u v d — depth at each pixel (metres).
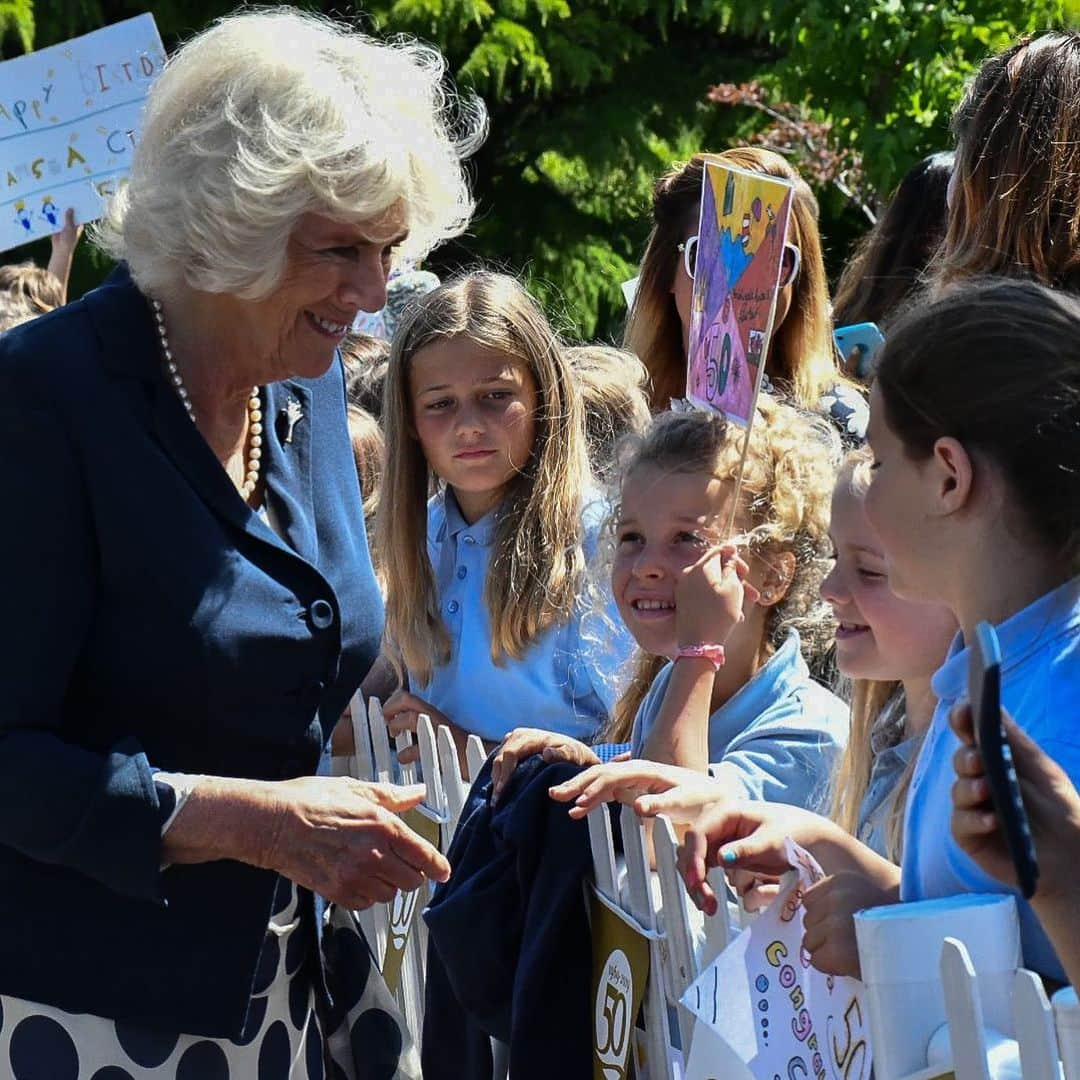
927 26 7.48
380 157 1.92
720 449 2.58
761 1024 1.82
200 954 2.07
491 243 11.74
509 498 3.34
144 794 1.93
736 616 2.43
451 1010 2.51
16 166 5.00
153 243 2.00
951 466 1.61
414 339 3.38
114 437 1.97
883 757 2.24
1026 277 2.56
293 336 2.04
